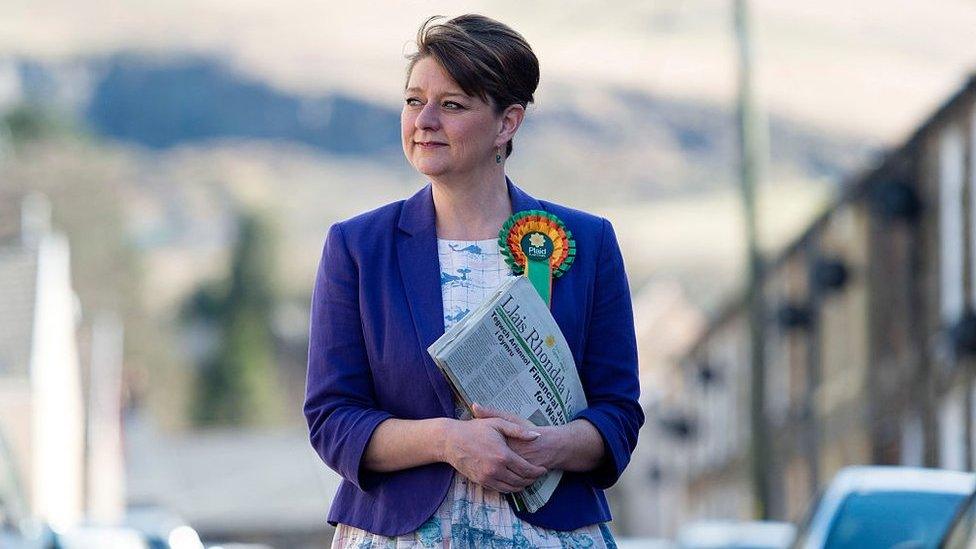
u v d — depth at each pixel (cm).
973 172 2742
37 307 5066
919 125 2944
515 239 755
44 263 5341
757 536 3000
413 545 729
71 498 5728
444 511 732
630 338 775
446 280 754
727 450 5016
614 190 17862
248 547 3416
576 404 746
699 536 3075
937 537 1510
